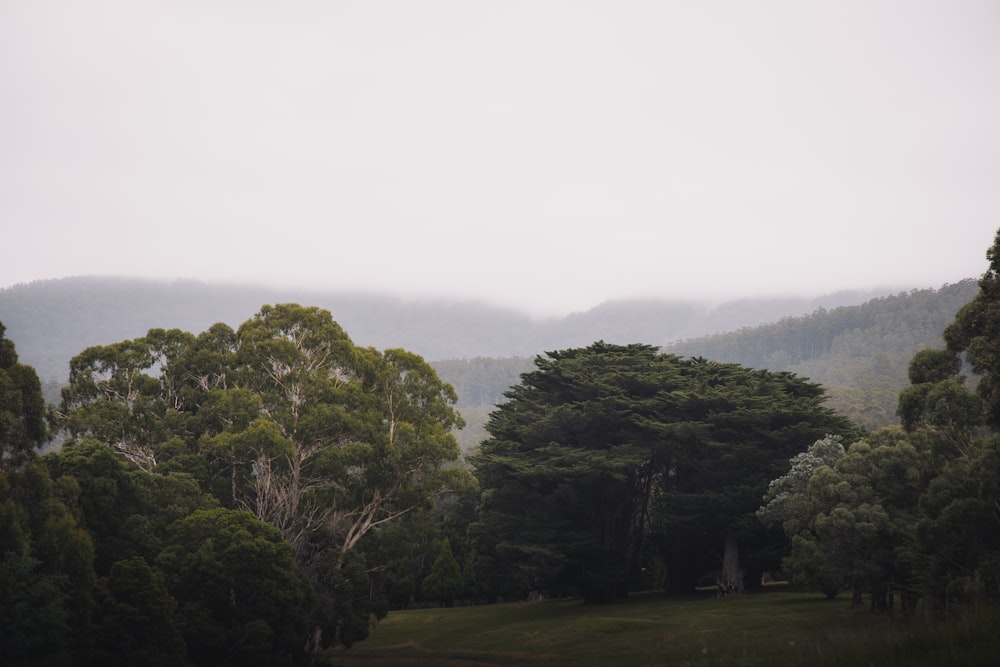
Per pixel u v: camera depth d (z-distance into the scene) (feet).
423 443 166.09
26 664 94.22
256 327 175.22
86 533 111.45
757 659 46.83
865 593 157.38
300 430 160.25
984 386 116.57
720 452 191.62
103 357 174.50
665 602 189.67
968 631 41.50
